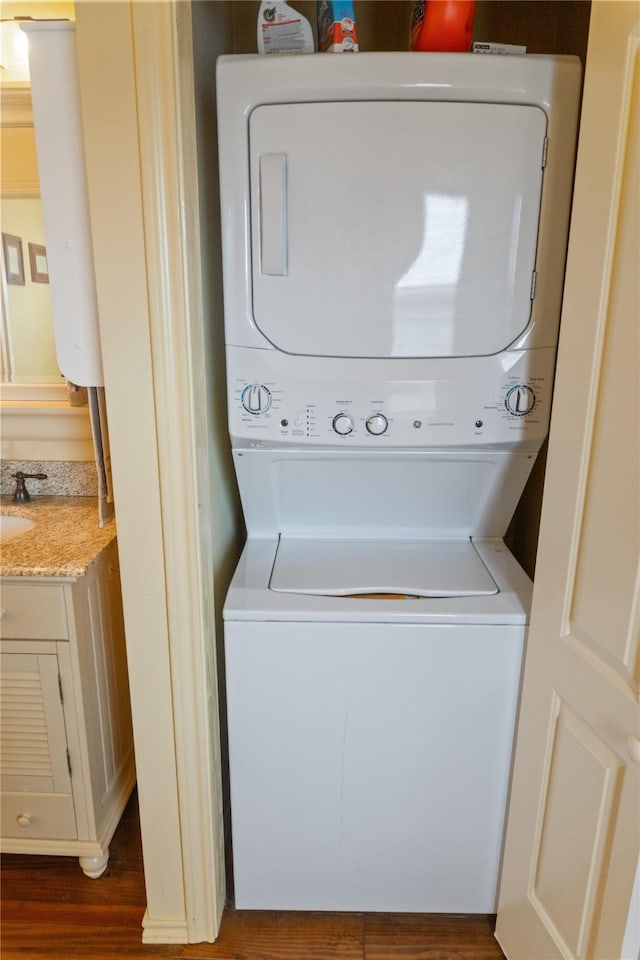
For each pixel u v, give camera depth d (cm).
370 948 149
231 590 134
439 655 130
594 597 106
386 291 127
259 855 146
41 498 191
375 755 137
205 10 135
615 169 97
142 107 102
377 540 161
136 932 153
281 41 126
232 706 134
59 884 166
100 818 163
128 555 124
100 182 105
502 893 143
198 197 126
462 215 124
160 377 114
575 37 149
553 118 120
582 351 106
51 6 165
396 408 133
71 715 152
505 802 141
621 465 98
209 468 137
